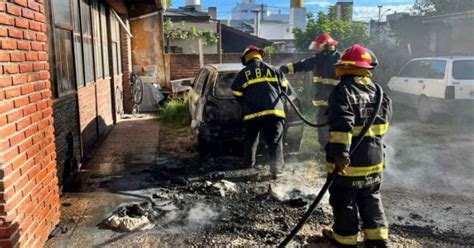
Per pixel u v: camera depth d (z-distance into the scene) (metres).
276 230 4.12
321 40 6.52
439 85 9.62
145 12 12.41
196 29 22.03
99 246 3.78
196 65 14.76
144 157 6.97
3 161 2.94
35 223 3.51
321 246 3.80
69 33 6.14
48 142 3.89
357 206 3.71
